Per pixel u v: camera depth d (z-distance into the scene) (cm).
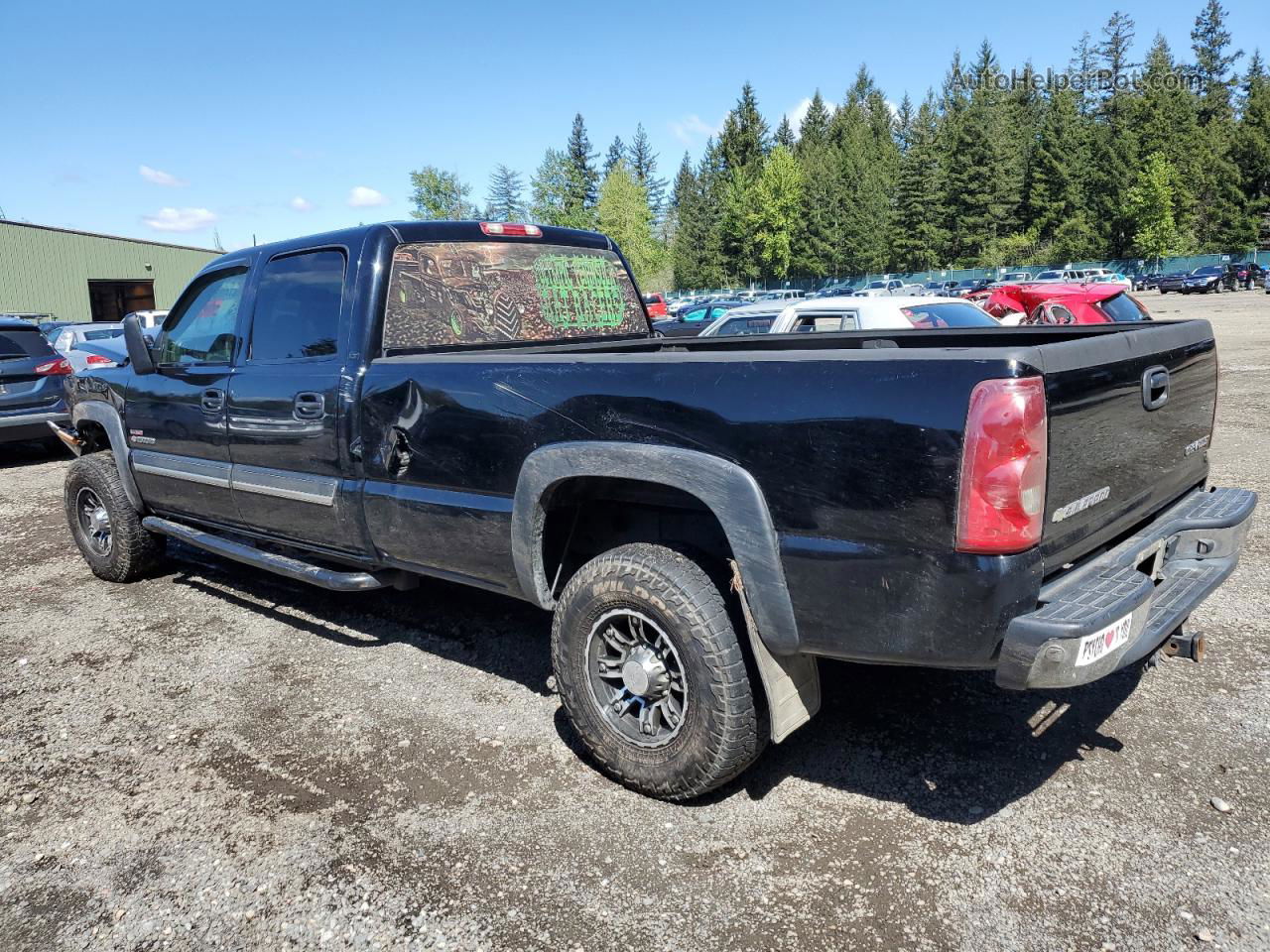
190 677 415
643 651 295
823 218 8381
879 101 11531
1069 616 227
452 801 304
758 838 277
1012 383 221
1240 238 7269
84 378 557
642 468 280
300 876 267
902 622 240
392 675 409
